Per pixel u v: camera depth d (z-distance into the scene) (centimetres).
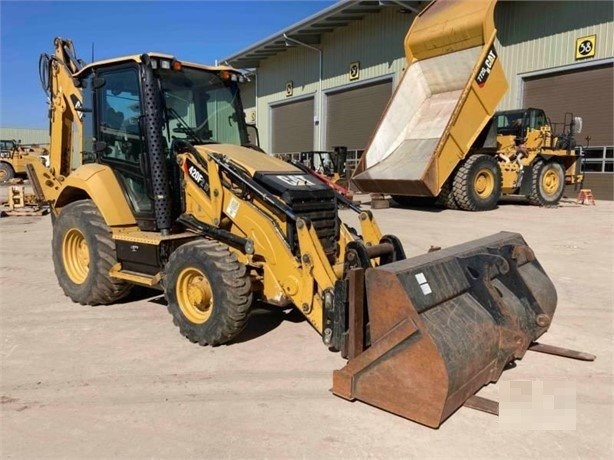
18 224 1212
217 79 550
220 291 402
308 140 2603
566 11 1598
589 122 1593
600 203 1523
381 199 1364
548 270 682
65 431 304
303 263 384
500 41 1770
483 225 1056
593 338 450
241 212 431
